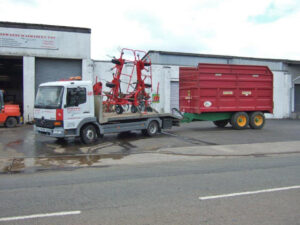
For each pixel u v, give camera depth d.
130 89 22.39
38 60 20.80
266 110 17.89
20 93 30.94
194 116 16.66
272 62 29.28
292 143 12.46
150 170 7.86
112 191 5.90
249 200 5.36
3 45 19.69
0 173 7.58
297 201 5.33
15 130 16.61
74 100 11.47
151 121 14.41
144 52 15.74
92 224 4.27
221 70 16.56
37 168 8.16
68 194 5.71
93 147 11.51
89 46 21.27
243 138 13.87
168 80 23.86
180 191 5.90
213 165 8.54
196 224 4.28
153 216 4.58
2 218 4.50
